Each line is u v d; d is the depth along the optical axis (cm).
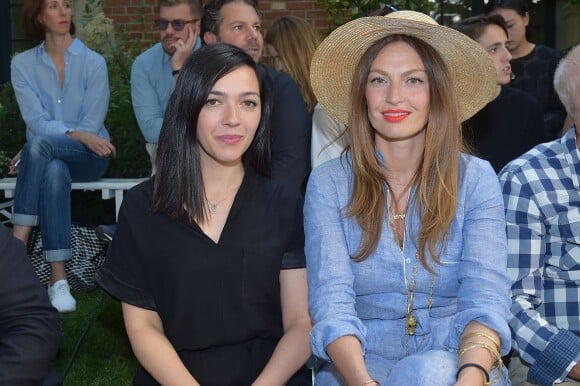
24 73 499
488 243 230
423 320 233
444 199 231
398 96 231
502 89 396
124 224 238
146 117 483
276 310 242
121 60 642
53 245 440
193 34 466
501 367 216
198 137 235
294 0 744
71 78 500
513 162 256
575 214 245
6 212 539
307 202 243
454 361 213
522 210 247
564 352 232
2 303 203
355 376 209
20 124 584
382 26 236
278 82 372
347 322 221
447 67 236
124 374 371
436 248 232
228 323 234
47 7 493
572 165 246
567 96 244
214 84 231
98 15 662
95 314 416
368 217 235
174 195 233
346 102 262
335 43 245
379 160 241
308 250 237
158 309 237
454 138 235
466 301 225
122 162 574
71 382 361
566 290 248
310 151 381
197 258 231
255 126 236
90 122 499
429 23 232
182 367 229
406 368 209
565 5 716
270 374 229
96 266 481
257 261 234
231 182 240
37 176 441
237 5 416
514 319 241
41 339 205
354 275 236
